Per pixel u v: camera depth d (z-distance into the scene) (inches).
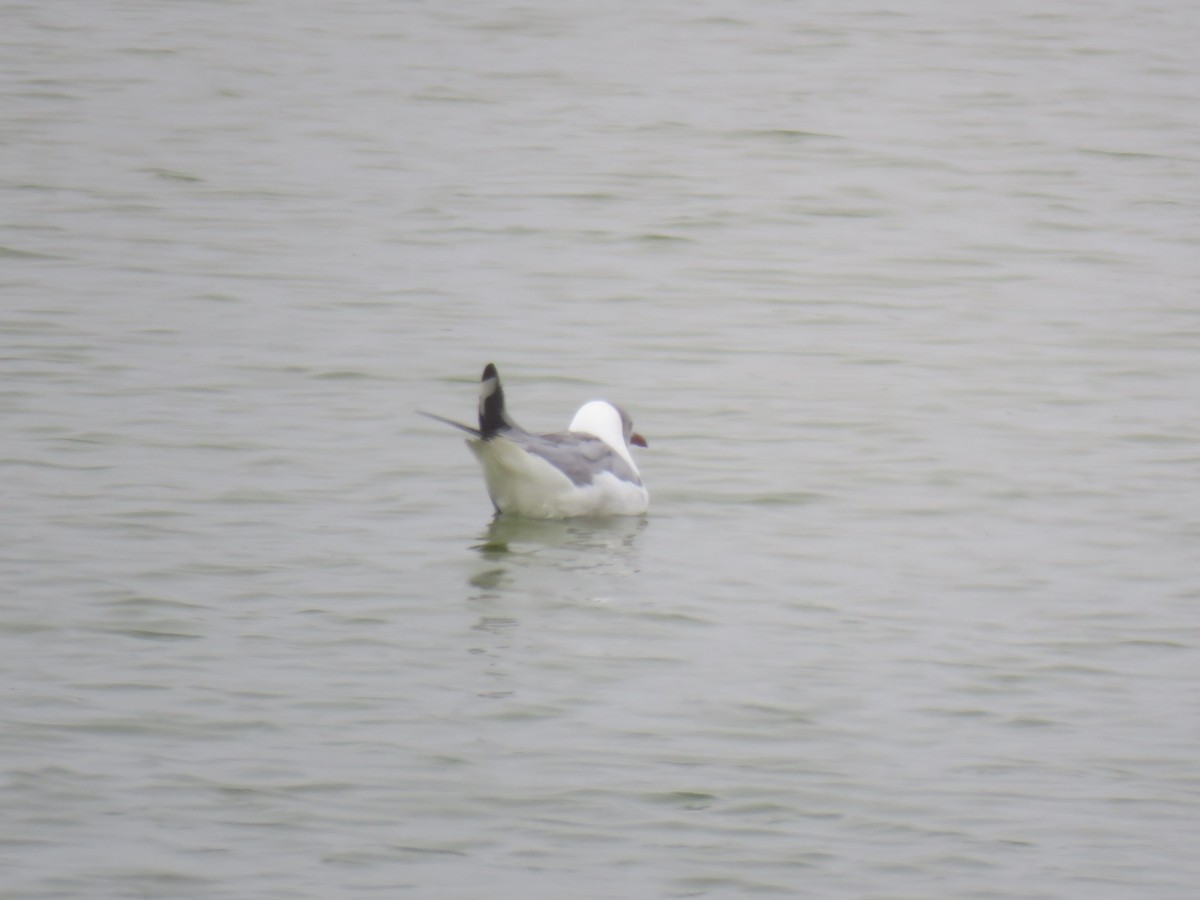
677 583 567.5
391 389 768.9
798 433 732.0
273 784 423.5
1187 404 778.2
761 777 436.5
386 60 1461.6
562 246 1016.2
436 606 541.3
